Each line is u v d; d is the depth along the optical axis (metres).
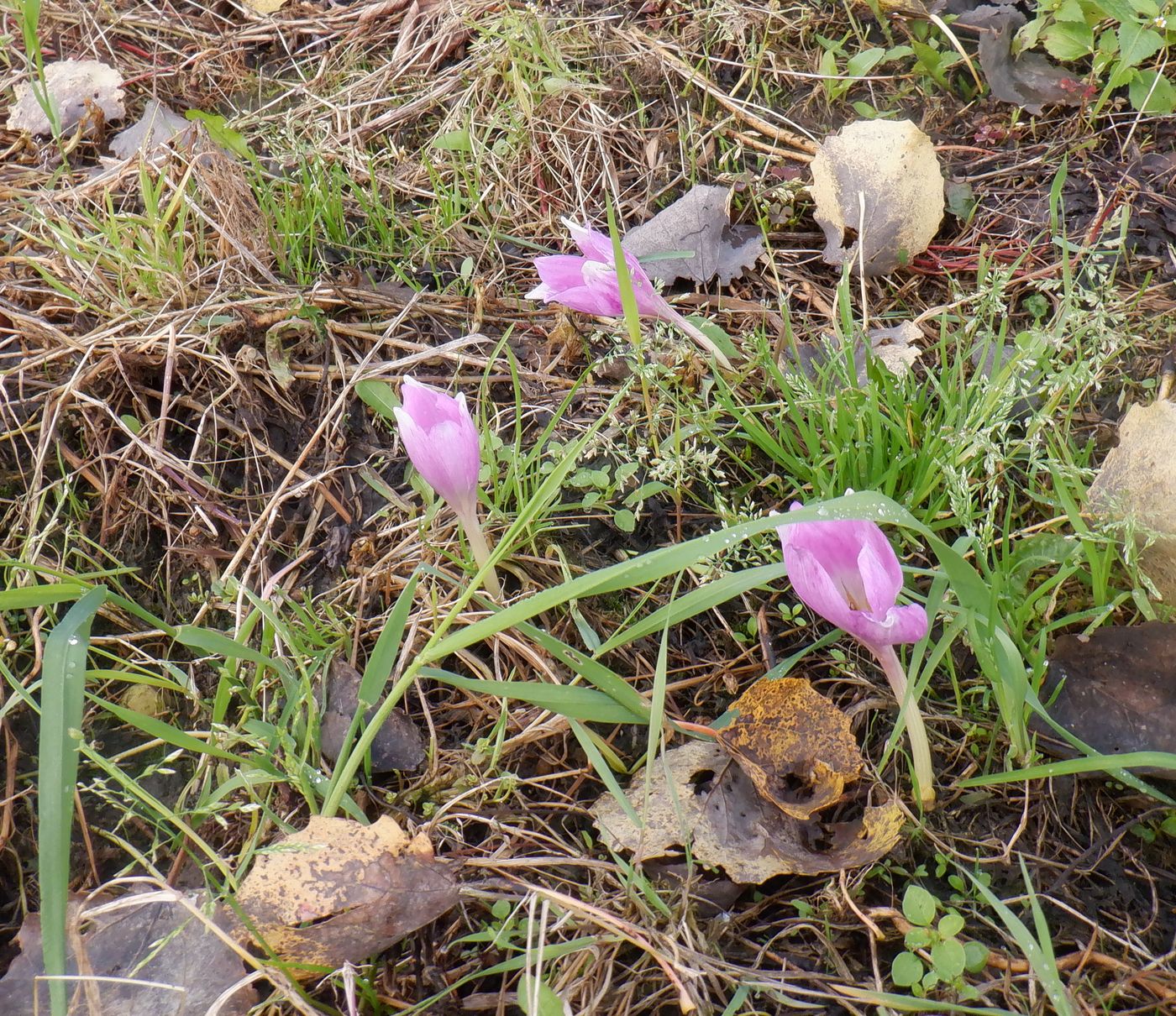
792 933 1.60
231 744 1.64
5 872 1.64
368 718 1.65
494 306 1.79
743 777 1.61
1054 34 1.86
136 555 1.71
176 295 1.77
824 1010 1.58
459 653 1.67
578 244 1.69
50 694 1.56
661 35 1.93
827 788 1.59
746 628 1.68
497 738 1.64
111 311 1.77
